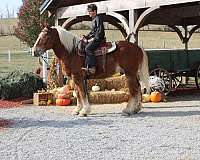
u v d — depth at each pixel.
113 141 8.61
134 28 14.60
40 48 11.85
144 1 14.32
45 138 8.98
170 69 17.34
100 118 11.62
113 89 15.60
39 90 15.90
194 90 19.34
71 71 12.11
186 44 21.75
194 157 7.27
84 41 11.99
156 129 9.87
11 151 7.85
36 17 31.14
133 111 12.20
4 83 15.75
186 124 10.51
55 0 17.11
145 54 12.45
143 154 7.51
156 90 15.66
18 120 11.38
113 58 12.07
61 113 12.68
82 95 12.10
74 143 8.47
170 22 20.77
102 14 16.30
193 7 18.33
